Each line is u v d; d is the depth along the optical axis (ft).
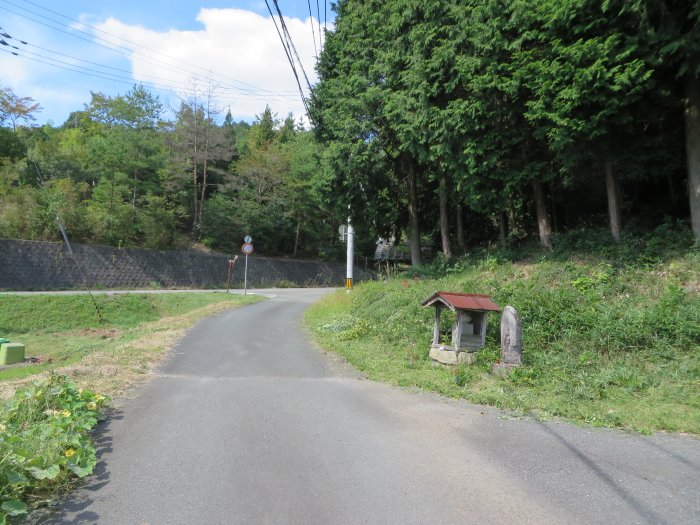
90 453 13.74
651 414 19.07
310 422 18.11
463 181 44.52
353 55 59.36
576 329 28.43
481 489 12.74
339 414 19.24
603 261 36.42
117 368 25.91
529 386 23.39
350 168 56.24
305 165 127.54
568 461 14.75
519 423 18.54
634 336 26.30
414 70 44.19
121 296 77.30
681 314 26.73
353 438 16.51
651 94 34.40
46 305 70.44
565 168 40.24
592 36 33.19
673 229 37.52
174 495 12.17
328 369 28.27
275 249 137.90
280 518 11.09
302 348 35.09
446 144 42.27
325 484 12.91
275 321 50.26
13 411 15.81
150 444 15.58
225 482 12.93
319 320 49.37
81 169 113.19
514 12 35.88
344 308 50.98
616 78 30.09
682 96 35.55
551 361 25.72
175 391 22.20
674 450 15.78
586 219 53.98
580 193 54.39
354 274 146.10
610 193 40.22
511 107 39.88
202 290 99.96
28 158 109.09
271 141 151.53
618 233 39.86
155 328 43.57
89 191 113.39
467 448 15.78
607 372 23.70
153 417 18.31
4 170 98.58
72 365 27.81
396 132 52.37
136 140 106.11
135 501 11.84
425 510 11.56
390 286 51.13
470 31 39.29
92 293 78.79
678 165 39.78
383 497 12.21
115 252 98.73
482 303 28.09
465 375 24.61
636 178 43.93
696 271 31.17
